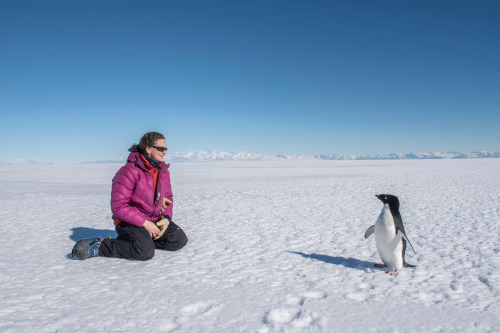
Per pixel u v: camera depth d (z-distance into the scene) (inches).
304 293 95.7
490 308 85.4
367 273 114.3
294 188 443.8
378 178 641.6
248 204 296.0
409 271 116.2
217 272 115.0
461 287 99.7
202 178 700.0
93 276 110.5
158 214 134.6
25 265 123.1
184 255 137.3
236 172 986.7
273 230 188.5
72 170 1294.3
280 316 82.4
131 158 128.3
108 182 613.6
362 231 185.0
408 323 77.5
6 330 73.1
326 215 239.0
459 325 76.4
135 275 111.7
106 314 82.0
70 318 79.7
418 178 626.8
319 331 73.6
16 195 381.7
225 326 75.9
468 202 292.2
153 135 126.1
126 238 130.6
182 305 87.4
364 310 84.4
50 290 98.0
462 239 161.9
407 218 224.4
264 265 123.7
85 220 221.1
